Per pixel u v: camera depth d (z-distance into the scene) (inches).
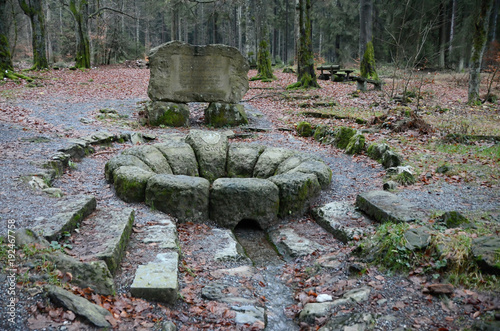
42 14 900.0
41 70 885.2
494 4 997.2
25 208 171.6
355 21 1378.0
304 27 737.6
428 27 693.3
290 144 369.4
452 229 160.4
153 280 137.2
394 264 149.5
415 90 644.7
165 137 372.2
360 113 491.2
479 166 270.4
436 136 371.2
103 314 115.8
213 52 434.6
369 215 202.1
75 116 424.8
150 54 421.7
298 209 224.5
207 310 133.0
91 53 1397.6
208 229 205.0
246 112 510.9
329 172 256.2
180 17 1738.4
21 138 295.6
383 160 289.7
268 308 141.2
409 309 125.6
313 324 127.7
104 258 139.8
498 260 130.9
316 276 159.5
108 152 312.2
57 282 120.8
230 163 282.2
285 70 1096.8
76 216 168.4
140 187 214.4
